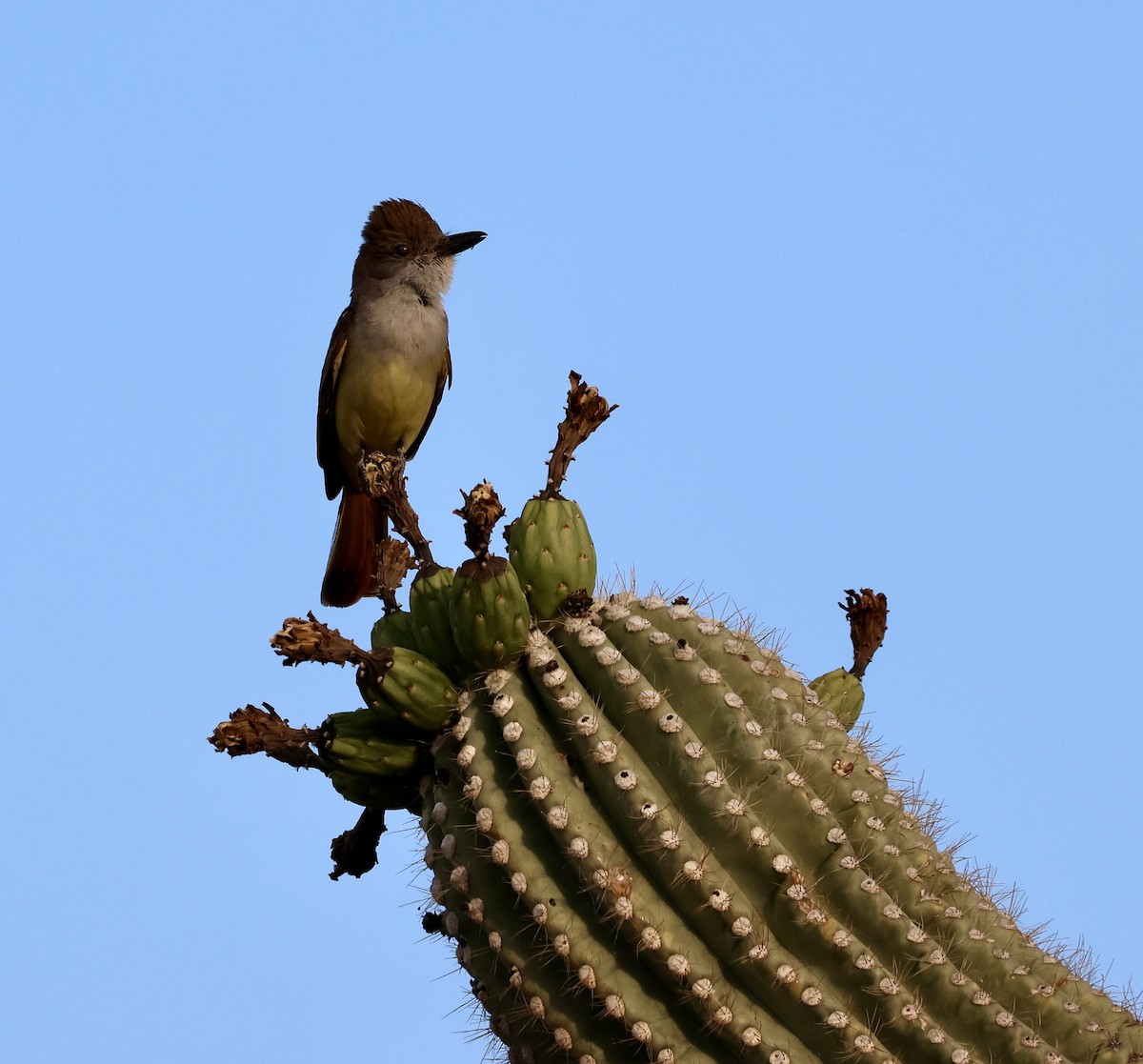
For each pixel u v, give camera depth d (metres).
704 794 7.34
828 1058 7.01
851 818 7.67
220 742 8.34
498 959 7.49
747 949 7.03
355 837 9.03
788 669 8.55
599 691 7.83
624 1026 7.22
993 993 7.39
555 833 7.34
